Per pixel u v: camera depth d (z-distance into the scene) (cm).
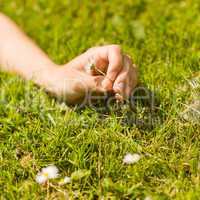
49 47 417
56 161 302
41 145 313
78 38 414
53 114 331
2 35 384
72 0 471
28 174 299
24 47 374
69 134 314
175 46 380
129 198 279
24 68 364
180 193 276
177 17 425
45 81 345
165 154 300
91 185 289
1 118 334
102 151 303
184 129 310
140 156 295
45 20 454
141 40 400
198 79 331
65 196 284
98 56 319
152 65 363
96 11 453
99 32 418
